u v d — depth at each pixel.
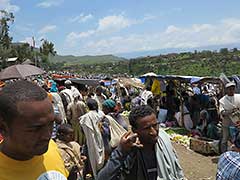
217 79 13.16
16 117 1.47
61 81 18.75
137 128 2.88
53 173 1.71
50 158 1.77
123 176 2.83
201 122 12.05
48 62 75.75
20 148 1.54
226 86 9.09
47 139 1.54
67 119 8.82
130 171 2.85
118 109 7.60
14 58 56.09
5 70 11.87
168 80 16.47
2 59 55.59
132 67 71.94
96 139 6.93
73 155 5.01
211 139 11.01
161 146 2.96
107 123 6.96
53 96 8.54
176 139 12.33
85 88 16.14
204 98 13.83
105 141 6.93
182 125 14.56
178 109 15.66
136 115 2.84
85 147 7.16
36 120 1.48
